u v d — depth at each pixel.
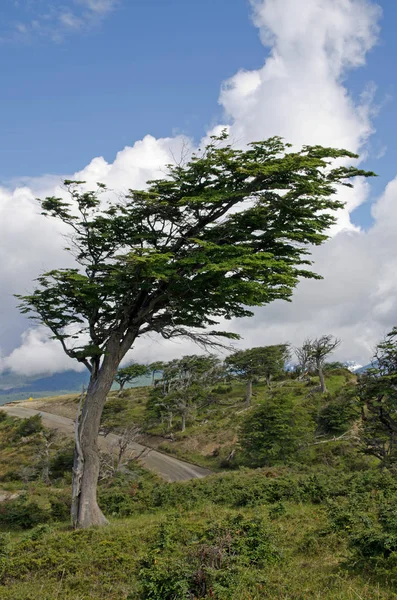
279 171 19.02
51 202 20.19
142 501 24.14
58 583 10.59
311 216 20.64
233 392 84.06
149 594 8.33
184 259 18.97
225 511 16.84
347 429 53.44
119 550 12.58
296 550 10.98
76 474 19.56
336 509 13.29
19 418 86.00
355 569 8.80
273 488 20.39
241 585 8.06
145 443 67.75
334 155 19.69
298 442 50.31
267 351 75.44
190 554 9.29
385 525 9.62
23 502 24.73
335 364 87.50
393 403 29.58
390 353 30.02
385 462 29.88
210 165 19.25
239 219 20.25
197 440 65.00
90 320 21.19
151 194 19.16
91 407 20.44
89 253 21.78
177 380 78.56
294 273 20.80
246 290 19.22
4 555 12.89
